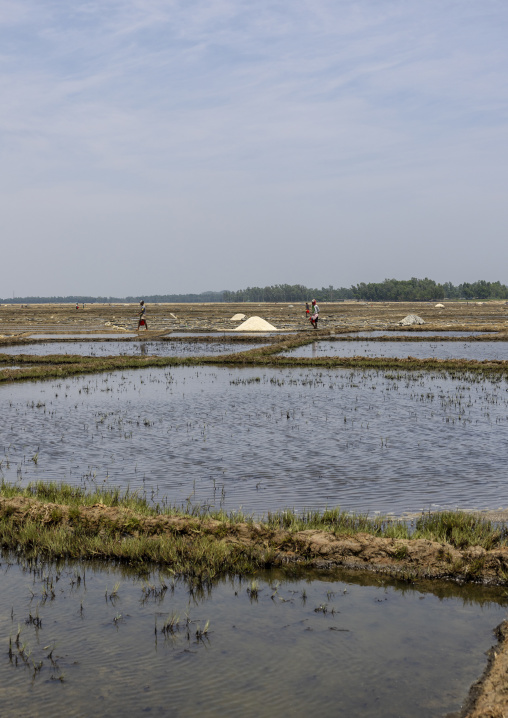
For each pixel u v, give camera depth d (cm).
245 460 1464
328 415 2039
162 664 642
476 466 1398
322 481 1291
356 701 577
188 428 1841
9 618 744
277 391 2597
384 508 1120
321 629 710
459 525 980
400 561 880
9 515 1077
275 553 905
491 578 837
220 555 887
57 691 595
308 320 9200
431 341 5353
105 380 2992
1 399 2414
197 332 6594
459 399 2362
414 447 1586
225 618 739
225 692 593
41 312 14488
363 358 3697
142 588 824
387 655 655
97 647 675
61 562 920
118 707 570
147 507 1084
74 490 1212
